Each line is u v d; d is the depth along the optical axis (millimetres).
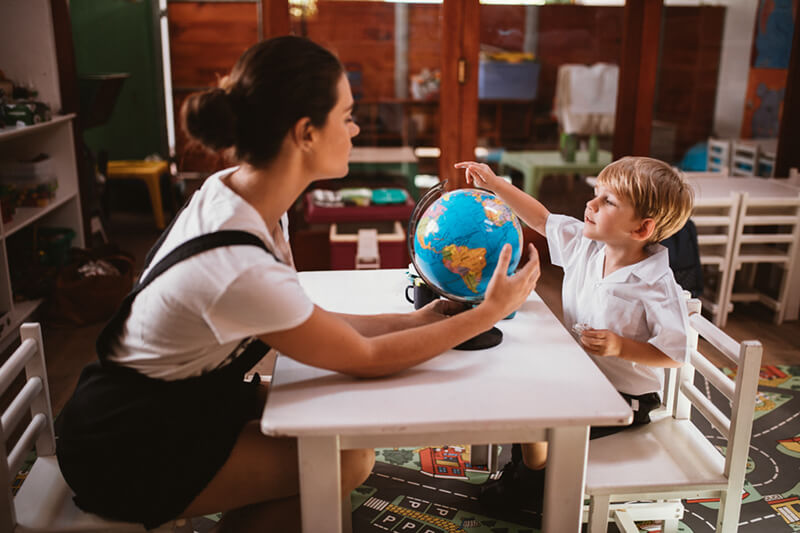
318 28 3494
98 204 4246
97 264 3412
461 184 3809
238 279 1111
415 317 1483
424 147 3760
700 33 3740
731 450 1453
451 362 1347
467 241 1357
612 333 1506
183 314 1154
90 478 1241
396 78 3625
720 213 3385
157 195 4973
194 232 1182
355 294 1717
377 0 3484
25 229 3508
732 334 3229
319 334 1177
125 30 5539
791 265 3273
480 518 1918
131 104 5684
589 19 3607
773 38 3799
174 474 1229
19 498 1371
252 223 1187
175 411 1233
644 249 1683
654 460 1529
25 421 2438
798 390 2672
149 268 1264
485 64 3639
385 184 3801
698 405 1607
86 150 4102
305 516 1213
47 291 3277
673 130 3904
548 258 3916
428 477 2117
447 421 1130
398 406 1177
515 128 3752
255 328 1144
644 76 3693
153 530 1276
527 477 1827
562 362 1348
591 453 1549
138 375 1248
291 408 1172
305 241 3768
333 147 1234
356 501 1993
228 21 4180
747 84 3867
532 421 1142
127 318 1260
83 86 3809
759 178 3648
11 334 3018
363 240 3344
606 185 1602
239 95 1158
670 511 1783
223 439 1251
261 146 1185
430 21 3553
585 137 3797
